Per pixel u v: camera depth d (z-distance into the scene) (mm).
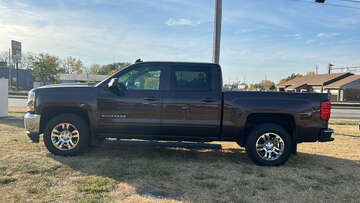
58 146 4863
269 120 4887
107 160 4719
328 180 4070
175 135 4816
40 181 3609
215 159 5098
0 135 6398
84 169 4168
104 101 4746
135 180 3779
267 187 3721
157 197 3250
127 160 4781
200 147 4719
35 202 2994
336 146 6520
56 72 39906
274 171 4438
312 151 5980
